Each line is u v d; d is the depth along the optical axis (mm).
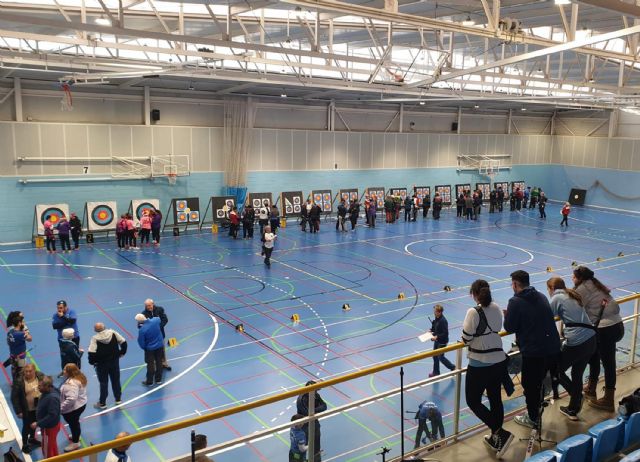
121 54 23141
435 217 35969
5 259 23234
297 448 6984
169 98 29688
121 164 28531
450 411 9508
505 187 43906
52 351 14227
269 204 32844
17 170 25953
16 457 8836
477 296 5789
